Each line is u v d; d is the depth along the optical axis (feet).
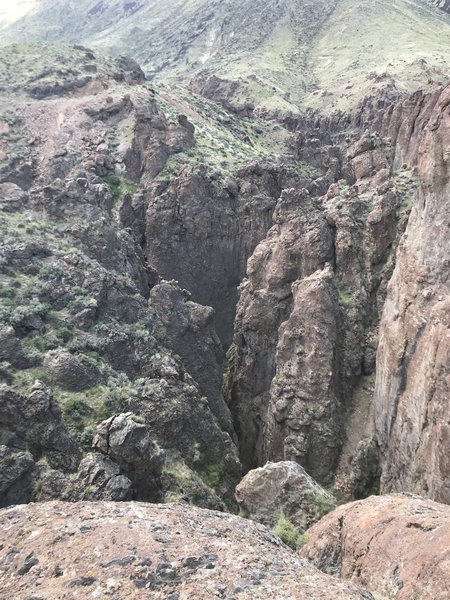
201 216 234.58
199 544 46.62
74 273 143.13
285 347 151.43
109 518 50.52
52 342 117.70
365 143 217.97
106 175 250.57
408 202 164.14
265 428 159.53
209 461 119.65
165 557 43.80
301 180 263.70
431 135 115.85
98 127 279.49
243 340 175.01
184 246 233.55
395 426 119.34
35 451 89.40
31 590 41.29
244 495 95.86
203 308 161.99
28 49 371.15
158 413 110.11
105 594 39.70
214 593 39.70
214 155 280.92
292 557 48.24
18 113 297.33
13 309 122.52
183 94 414.82
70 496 80.69
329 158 330.95
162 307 150.71
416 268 115.96
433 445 95.91
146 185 245.65
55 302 132.87
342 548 63.26
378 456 130.93
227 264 240.12
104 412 104.27
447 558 47.67
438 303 106.01
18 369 106.11
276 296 167.02
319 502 91.81
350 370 149.18
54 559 44.50
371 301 156.76
